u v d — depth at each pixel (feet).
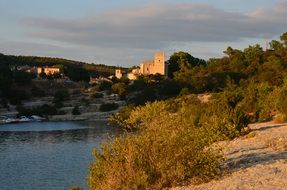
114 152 64.08
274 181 56.24
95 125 394.73
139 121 82.38
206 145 70.13
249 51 516.73
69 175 136.98
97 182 63.82
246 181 57.62
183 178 61.98
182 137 62.75
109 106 526.16
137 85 561.84
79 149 209.67
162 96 469.16
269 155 81.30
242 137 117.91
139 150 61.52
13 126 400.88
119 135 68.59
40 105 569.23
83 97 610.24
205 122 129.70
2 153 197.67
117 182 60.18
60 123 435.12
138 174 59.72
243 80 379.55
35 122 459.32
